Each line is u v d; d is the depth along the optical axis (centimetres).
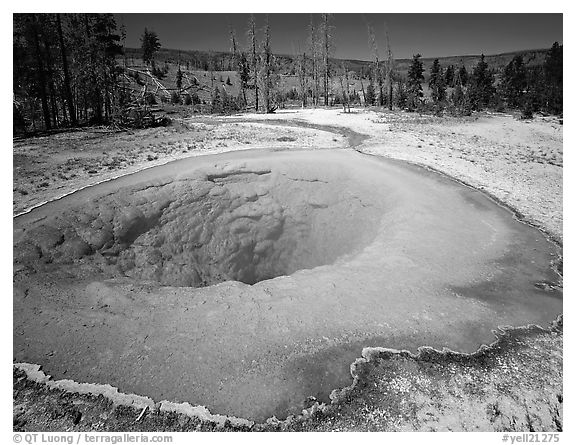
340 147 2236
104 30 3275
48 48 2950
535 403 667
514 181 1747
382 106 5109
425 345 785
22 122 2761
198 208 1404
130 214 1255
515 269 1066
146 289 952
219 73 9275
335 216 1526
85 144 2198
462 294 952
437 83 5288
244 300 901
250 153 1923
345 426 623
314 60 5653
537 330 842
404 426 624
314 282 976
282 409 647
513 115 4097
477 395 681
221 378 696
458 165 1941
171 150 2000
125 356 739
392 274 1012
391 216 1368
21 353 743
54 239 1085
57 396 661
